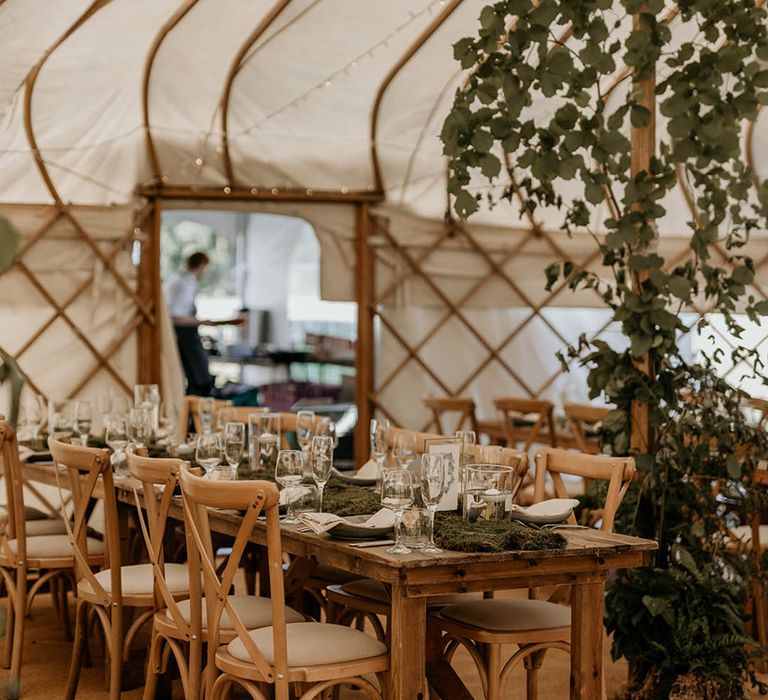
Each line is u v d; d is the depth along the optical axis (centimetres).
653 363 372
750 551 390
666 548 368
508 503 282
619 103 639
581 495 389
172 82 603
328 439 305
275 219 1045
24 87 574
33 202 631
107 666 386
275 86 612
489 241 716
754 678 360
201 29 549
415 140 674
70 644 447
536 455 348
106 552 385
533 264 728
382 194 690
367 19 541
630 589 358
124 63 576
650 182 338
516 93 319
